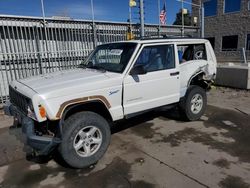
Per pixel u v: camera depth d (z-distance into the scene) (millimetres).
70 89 3389
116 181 3285
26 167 3717
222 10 25859
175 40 4980
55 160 3908
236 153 3998
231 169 3504
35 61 8734
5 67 8031
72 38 9547
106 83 3742
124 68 4047
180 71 5086
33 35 8625
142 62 4277
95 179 3348
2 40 8055
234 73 9195
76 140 3531
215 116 5977
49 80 3795
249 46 23859
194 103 5547
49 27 8875
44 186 3223
